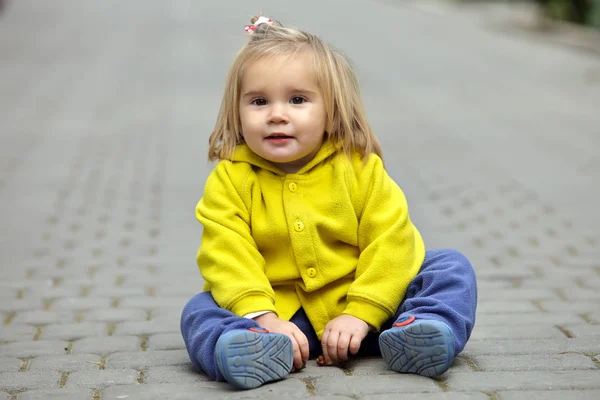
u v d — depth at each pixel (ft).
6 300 15.70
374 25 79.15
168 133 34.53
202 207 11.85
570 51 63.57
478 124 37.32
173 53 59.41
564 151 31.55
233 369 10.10
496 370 11.11
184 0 99.55
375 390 10.17
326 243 11.79
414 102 43.06
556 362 11.44
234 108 11.89
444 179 26.94
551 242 19.81
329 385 10.37
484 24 80.74
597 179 26.91
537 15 76.02
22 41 64.95
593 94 46.19
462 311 10.87
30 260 18.58
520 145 32.68
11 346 12.92
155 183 26.45
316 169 11.93
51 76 50.06
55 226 21.62
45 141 32.91
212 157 12.35
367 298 11.19
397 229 11.51
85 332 13.70
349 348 11.04
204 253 11.56
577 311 14.46
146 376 11.25
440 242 19.95
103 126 36.01
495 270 17.40
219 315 11.02
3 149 31.40
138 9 90.02
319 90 11.59
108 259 18.66
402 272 11.43
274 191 11.87
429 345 10.28
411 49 64.34
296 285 11.78
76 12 86.43
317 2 99.09
